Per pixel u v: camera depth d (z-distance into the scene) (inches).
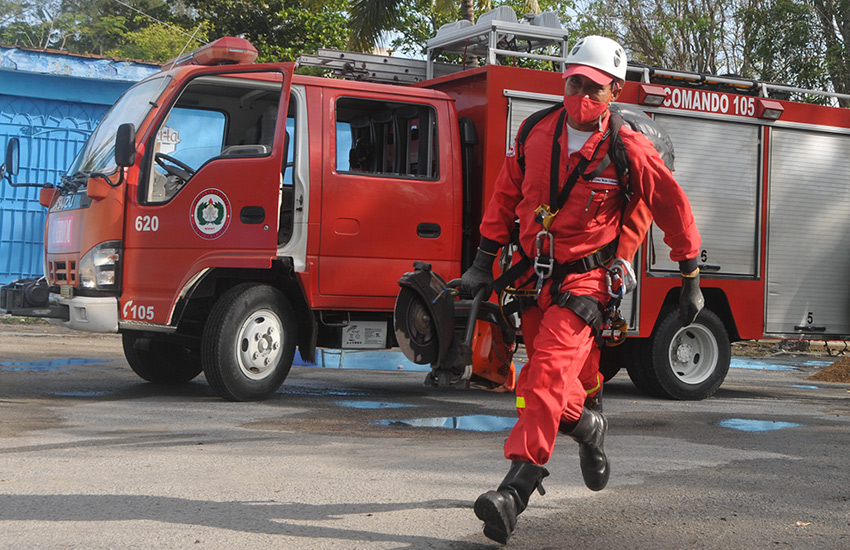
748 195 398.9
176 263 311.6
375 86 337.4
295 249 320.8
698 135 390.3
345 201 326.0
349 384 389.1
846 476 217.9
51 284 332.2
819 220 413.1
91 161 328.2
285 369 320.2
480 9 838.5
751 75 950.4
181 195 312.2
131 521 160.6
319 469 207.5
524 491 143.3
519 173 157.6
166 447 229.1
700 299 160.7
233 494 181.5
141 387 349.7
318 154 324.5
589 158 149.1
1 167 342.0
